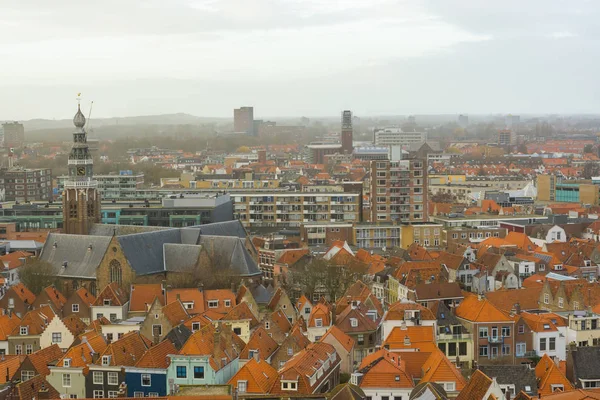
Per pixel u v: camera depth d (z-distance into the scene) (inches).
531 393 6373.0
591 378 6825.8
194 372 6776.6
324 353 7229.3
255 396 6525.6
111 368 6884.8
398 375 6530.5
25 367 7145.7
